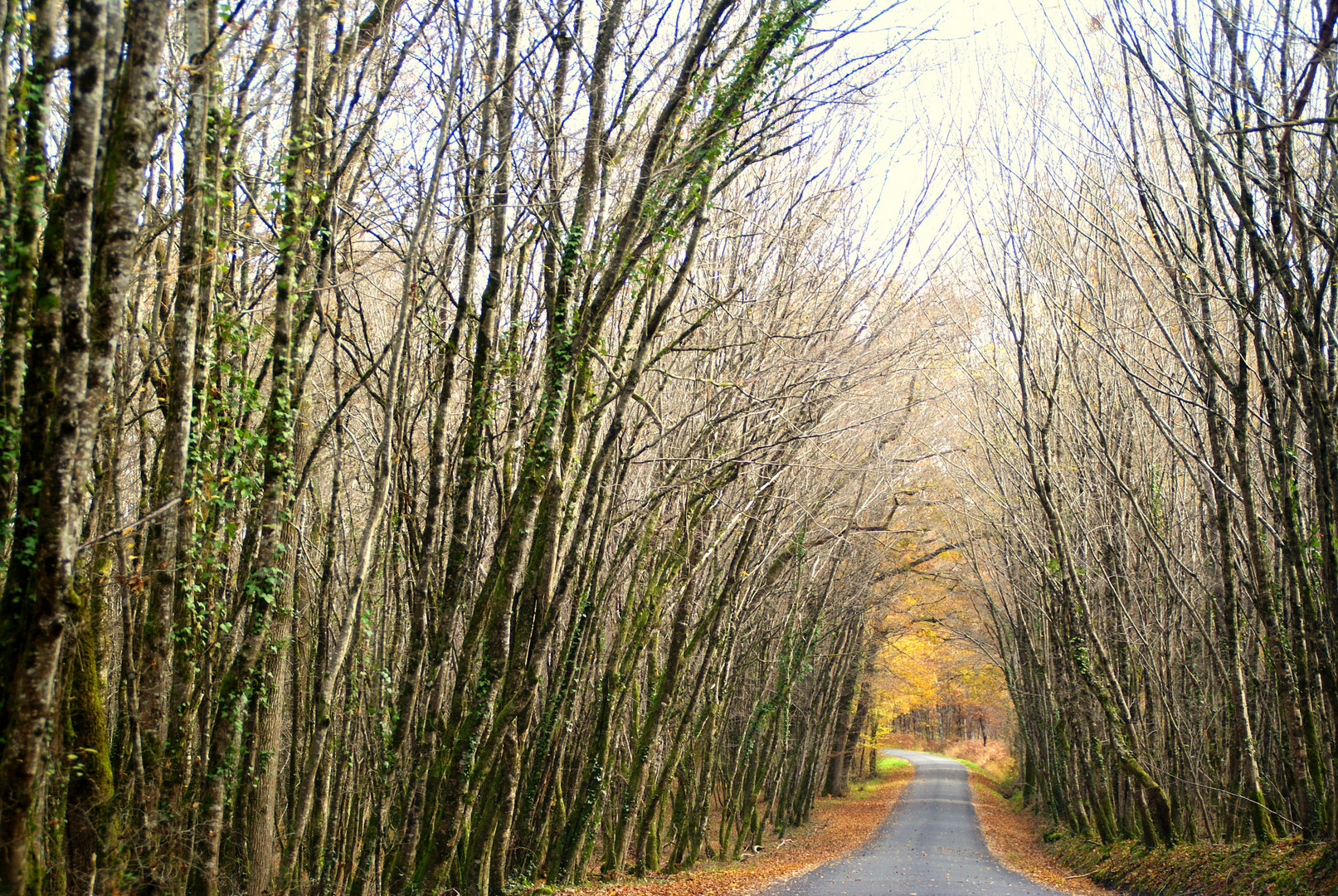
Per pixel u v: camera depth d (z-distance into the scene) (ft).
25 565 17.03
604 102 33.68
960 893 44.96
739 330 43.16
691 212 34.01
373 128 31.30
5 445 17.98
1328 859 31.40
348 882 38.68
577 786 47.85
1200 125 31.99
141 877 22.53
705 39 30.96
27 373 17.70
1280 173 30.09
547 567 34.55
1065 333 50.47
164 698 23.26
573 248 33.06
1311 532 36.47
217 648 29.60
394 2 29.84
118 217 17.92
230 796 32.22
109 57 18.48
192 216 23.07
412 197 34.32
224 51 23.75
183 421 22.99
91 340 17.38
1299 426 41.22
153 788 22.89
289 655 36.68
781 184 45.65
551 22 35.65
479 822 36.99
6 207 19.11
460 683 34.09
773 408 43.80
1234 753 44.93
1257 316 33.88
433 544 33.14
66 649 21.29
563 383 32.99
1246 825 45.06
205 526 27.30
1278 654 37.76
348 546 42.16
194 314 23.20
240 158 28.50
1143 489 51.08
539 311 40.55
